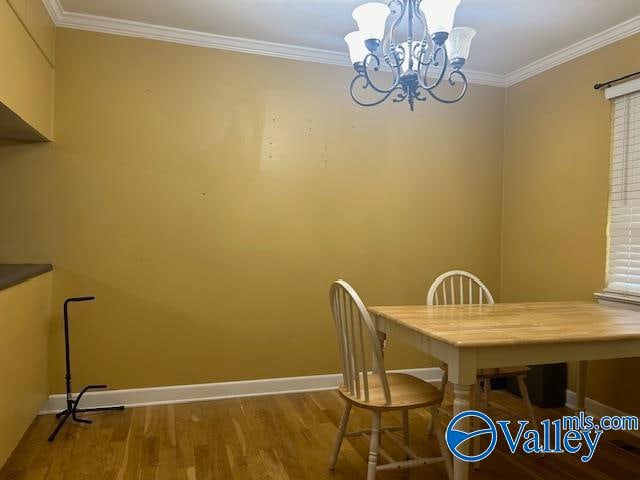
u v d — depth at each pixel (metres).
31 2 2.21
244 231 3.01
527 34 2.81
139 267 2.83
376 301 3.30
